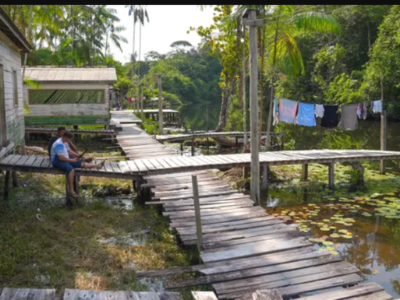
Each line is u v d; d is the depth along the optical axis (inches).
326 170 466.9
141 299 148.5
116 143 642.2
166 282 175.6
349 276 179.8
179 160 384.5
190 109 2084.2
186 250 227.8
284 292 166.4
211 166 360.8
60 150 298.7
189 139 679.7
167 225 269.7
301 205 335.3
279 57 540.4
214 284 172.9
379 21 1004.6
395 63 831.7
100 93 681.0
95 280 185.0
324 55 1011.9
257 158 307.9
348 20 1027.3
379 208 323.0
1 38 328.5
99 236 245.0
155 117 1111.6
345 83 912.9
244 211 268.1
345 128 449.4
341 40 1060.5
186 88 2380.7
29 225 249.8
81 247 224.2
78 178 317.1
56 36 1457.9
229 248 208.2
